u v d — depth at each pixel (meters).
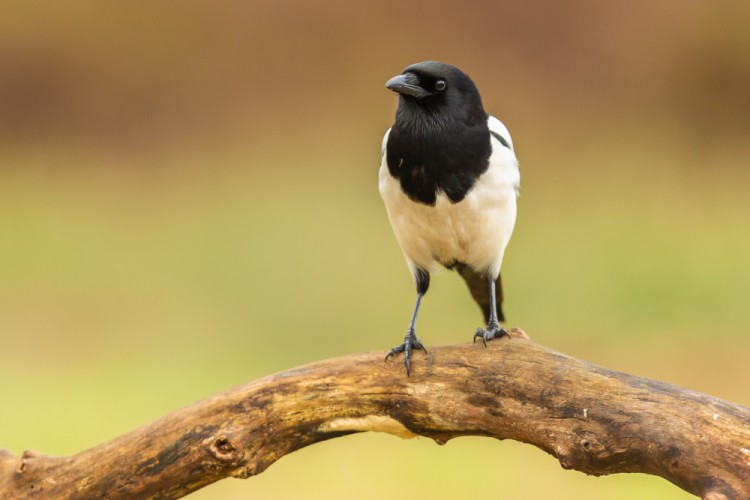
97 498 5.82
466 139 6.89
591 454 5.30
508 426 5.64
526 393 5.55
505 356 5.72
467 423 5.76
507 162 7.04
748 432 4.91
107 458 5.80
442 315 14.00
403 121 6.96
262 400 5.80
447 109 6.88
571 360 5.57
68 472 5.84
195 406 5.80
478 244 7.22
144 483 5.78
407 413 5.86
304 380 5.86
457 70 6.96
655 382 5.28
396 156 6.98
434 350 5.89
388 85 6.88
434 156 6.88
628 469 5.29
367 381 5.86
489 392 5.67
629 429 5.20
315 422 5.89
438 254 7.40
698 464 4.96
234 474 5.78
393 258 16.05
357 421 5.91
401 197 7.07
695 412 5.06
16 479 5.89
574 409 5.40
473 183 6.93
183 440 5.74
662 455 5.06
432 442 11.27
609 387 5.36
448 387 5.75
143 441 5.77
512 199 7.16
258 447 5.82
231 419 5.77
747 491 4.82
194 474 5.77
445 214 7.01
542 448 5.59
